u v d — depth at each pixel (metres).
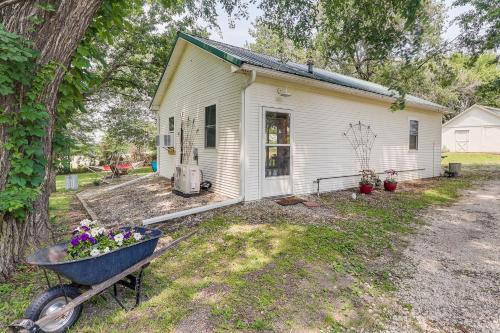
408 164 10.46
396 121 9.84
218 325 2.33
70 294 2.22
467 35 7.47
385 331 2.34
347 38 6.62
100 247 2.32
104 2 3.64
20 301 2.54
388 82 7.28
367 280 3.17
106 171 14.60
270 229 4.68
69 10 3.12
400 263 3.62
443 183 9.97
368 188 7.70
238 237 4.31
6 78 2.59
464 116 23.39
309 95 7.23
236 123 6.36
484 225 5.24
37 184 3.04
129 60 11.61
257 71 5.71
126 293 2.78
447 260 3.72
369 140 8.89
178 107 9.65
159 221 5.02
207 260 3.54
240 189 6.23
